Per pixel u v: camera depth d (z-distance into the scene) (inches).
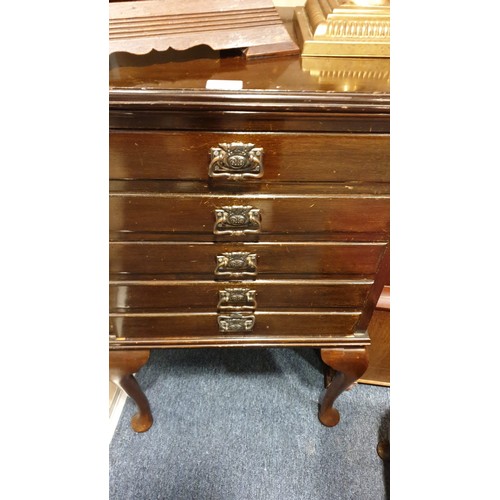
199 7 22.9
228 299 28.0
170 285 27.3
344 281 27.5
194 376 44.4
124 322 29.2
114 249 25.4
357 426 39.9
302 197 23.4
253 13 23.6
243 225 24.4
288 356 47.1
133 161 21.6
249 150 21.2
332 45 23.9
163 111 19.8
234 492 35.2
